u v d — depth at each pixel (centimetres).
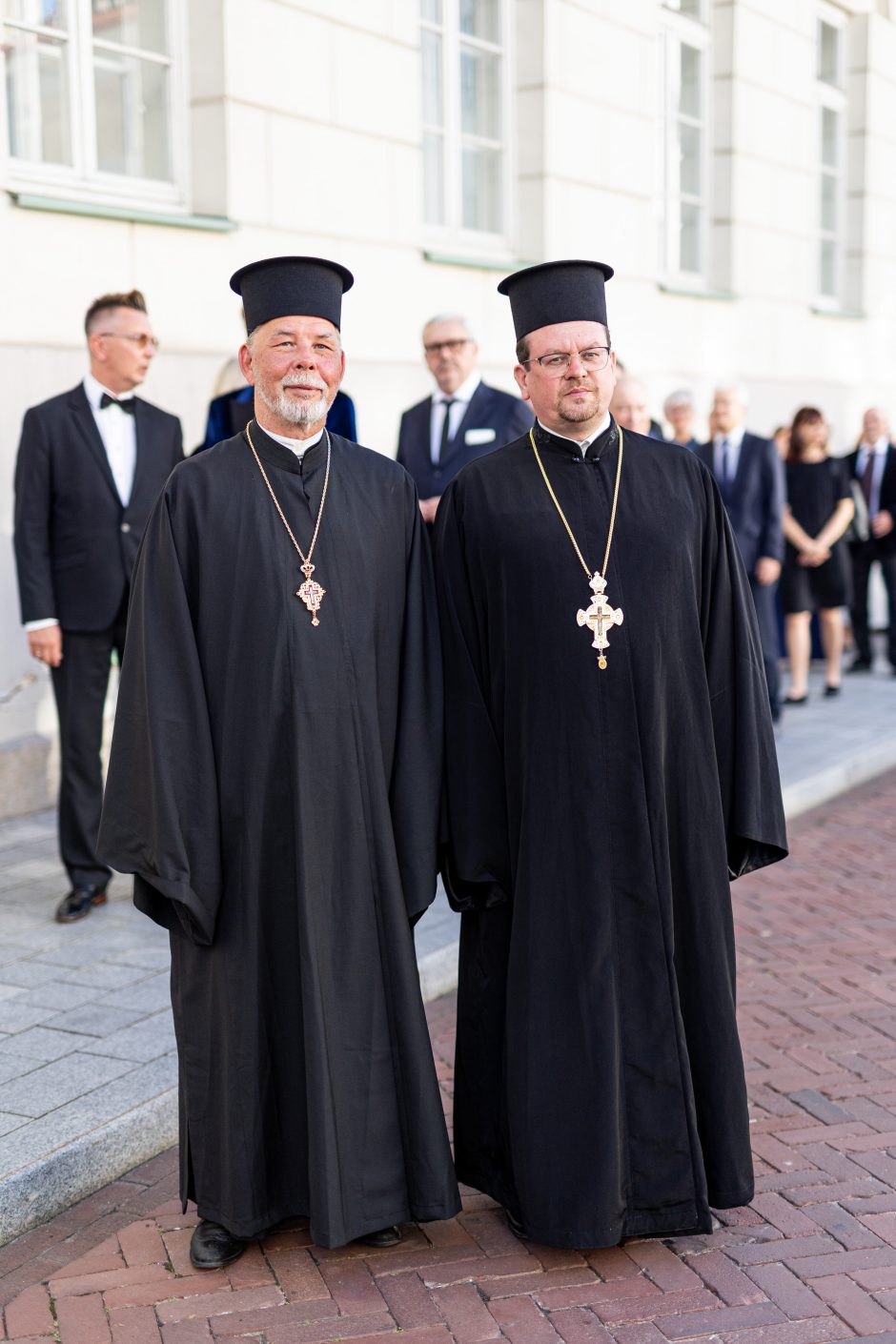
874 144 1294
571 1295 285
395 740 304
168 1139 349
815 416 874
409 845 300
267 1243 306
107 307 469
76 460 471
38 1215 314
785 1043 412
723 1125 301
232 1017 289
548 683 295
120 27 643
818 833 646
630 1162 296
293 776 285
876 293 1325
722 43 1084
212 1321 277
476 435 512
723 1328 273
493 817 305
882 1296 283
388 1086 295
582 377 296
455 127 849
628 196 959
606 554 299
